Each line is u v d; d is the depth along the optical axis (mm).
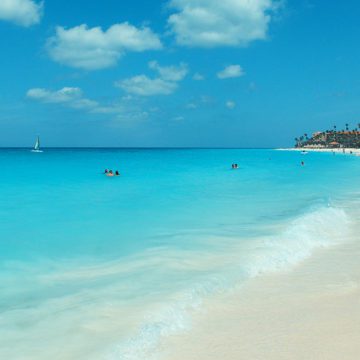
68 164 53125
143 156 99375
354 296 7215
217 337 5684
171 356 5172
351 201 19531
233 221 14398
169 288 7492
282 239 11172
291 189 25641
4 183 27406
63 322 6160
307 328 5930
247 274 8438
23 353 5273
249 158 95312
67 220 14570
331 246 10938
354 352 5195
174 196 21797
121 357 5145
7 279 8195
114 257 9766
